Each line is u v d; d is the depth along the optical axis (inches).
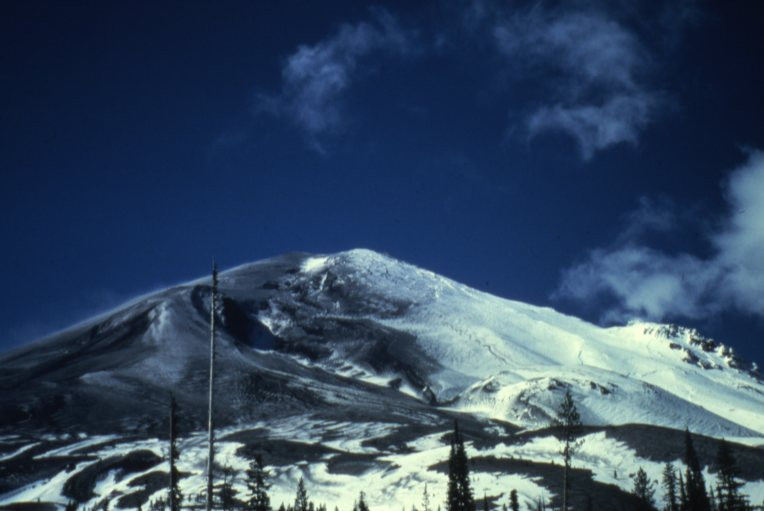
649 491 6614.2
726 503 5260.8
